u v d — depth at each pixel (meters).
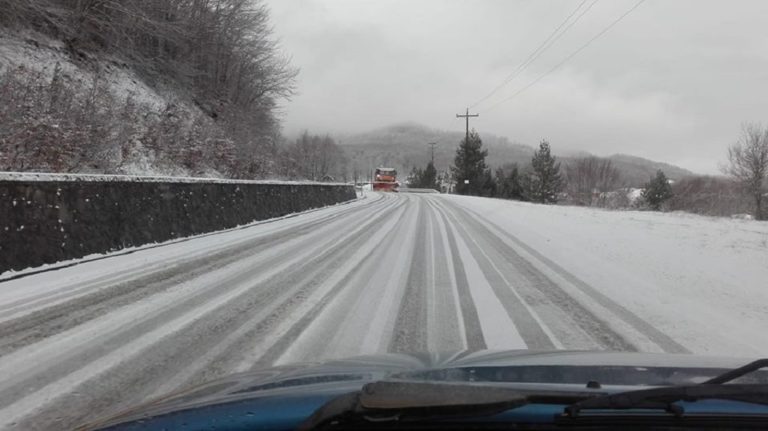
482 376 2.01
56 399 4.08
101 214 9.80
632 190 92.50
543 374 2.04
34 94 15.88
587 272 9.41
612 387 1.75
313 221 18.08
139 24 29.25
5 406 3.96
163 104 29.14
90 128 16.98
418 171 115.75
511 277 8.92
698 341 5.58
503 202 33.50
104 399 4.09
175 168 23.02
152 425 1.71
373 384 1.69
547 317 6.47
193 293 7.44
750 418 1.50
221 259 10.08
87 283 7.71
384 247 12.19
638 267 9.88
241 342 5.43
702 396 1.55
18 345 5.23
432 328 5.97
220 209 14.60
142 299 7.02
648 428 1.49
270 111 45.53
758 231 15.71
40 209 8.40
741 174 49.78
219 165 27.88
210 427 1.65
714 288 8.15
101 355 5.02
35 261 8.20
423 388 1.62
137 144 21.27
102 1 26.48
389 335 5.70
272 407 1.70
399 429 1.49
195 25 35.22
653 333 5.85
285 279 8.50
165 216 11.90
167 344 5.35
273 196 18.92
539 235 14.86
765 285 8.35
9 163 13.18
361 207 26.84
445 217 21.14
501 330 5.91
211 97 37.59
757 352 5.23
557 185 83.19
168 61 33.28
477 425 1.48
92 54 26.88
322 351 5.18
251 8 41.69
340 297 7.38
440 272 9.29
